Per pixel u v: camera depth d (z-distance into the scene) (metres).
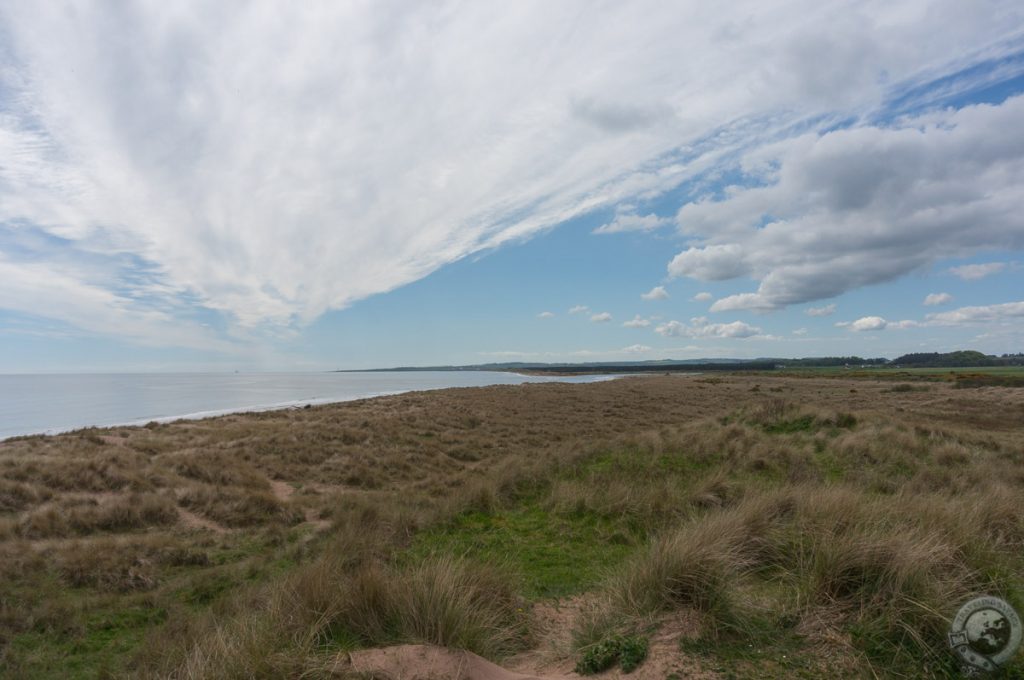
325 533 9.23
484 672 3.47
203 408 43.84
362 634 3.92
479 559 6.75
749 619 3.66
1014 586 3.93
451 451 20.33
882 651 3.18
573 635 4.16
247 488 13.12
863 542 4.03
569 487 10.09
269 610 4.31
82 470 12.36
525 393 50.00
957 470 10.36
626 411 35.94
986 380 49.06
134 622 5.98
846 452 11.73
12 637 5.36
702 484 9.25
